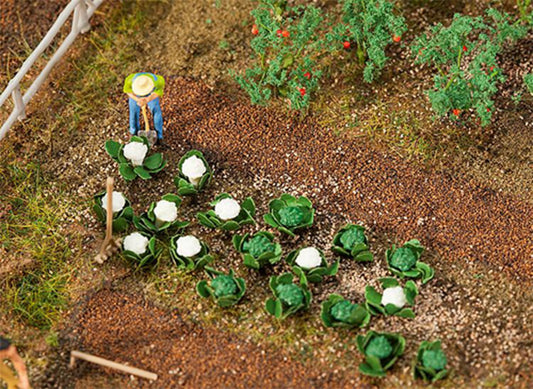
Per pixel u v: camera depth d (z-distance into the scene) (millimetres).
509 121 190
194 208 182
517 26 193
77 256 177
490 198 182
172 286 172
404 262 168
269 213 177
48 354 165
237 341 165
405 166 186
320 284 172
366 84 195
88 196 184
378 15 185
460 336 165
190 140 190
